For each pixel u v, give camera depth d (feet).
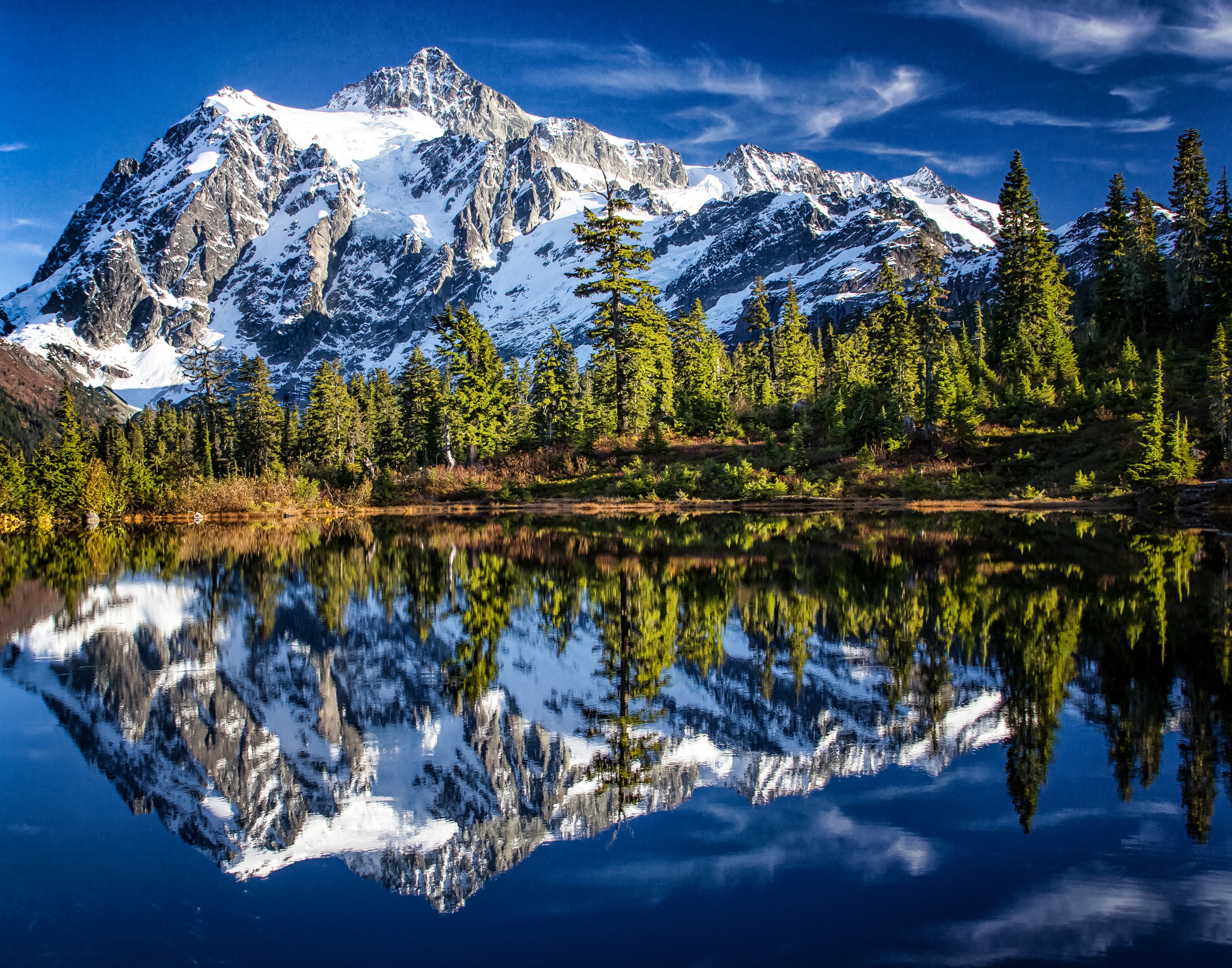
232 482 212.43
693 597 67.56
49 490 200.13
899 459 192.34
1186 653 45.03
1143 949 19.21
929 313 225.76
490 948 20.24
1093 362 223.30
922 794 28.40
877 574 75.77
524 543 112.98
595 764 32.53
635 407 231.30
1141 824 25.70
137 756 34.32
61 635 58.08
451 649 52.13
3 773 32.55
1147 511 132.87
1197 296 236.63
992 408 205.46
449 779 31.48
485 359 236.63
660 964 19.08
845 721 36.22
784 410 229.45
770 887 22.72
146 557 111.04
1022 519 133.69
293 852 25.79
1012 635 50.29
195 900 22.88
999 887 22.31
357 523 170.81
